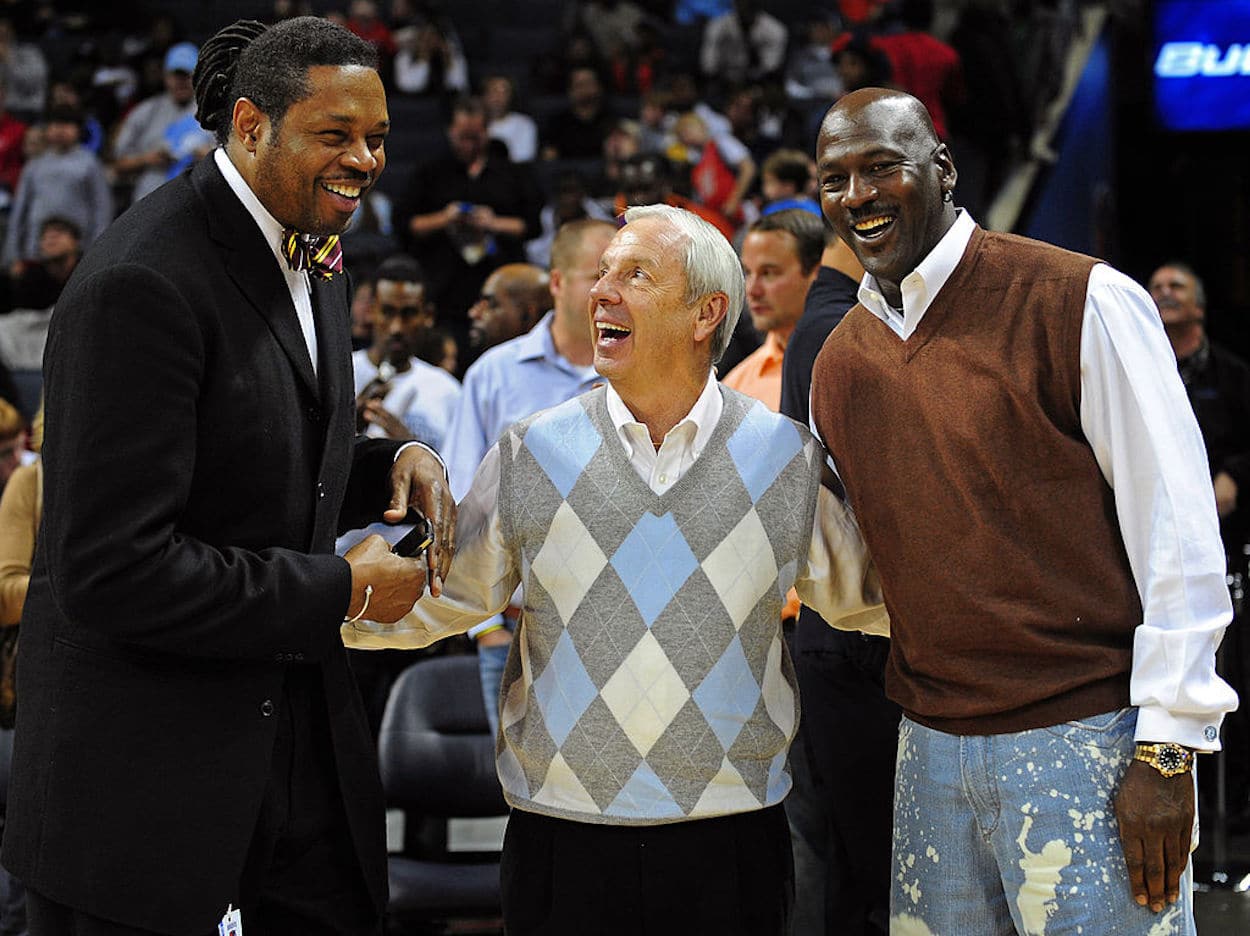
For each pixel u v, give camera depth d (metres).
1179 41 6.34
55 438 2.16
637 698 2.38
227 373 2.25
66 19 11.88
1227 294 6.38
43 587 2.31
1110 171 6.71
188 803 2.24
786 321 3.69
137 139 9.98
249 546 2.29
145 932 2.23
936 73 8.86
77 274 2.22
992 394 2.32
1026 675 2.31
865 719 3.09
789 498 2.47
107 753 2.22
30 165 8.88
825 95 11.16
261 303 2.30
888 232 2.37
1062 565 2.32
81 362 2.14
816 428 2.54
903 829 2.46
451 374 5.45
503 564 2.53
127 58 11.14
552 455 2.45
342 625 2.53
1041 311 2.31
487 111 10.48
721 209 9.44
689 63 12.32
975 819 2.36
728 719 2.41
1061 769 2.28
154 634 2.16
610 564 2.41
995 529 2.32
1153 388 2.25
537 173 10.13
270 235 2.33
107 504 2.12
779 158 6.26
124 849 2.21
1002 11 9.17
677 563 2.41
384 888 2.51
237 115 2.27
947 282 2.38
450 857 3.93
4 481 4.48
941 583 2.35
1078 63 8.82
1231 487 4.87
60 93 10.42
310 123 2.22
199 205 2.29
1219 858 4.60
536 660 2.46
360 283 5.83
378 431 4.66
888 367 2.41
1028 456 2.32
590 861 2.41
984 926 2.40
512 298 5.13
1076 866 2.28
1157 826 2.22
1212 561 2.23
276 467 2.30
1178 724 2.21
